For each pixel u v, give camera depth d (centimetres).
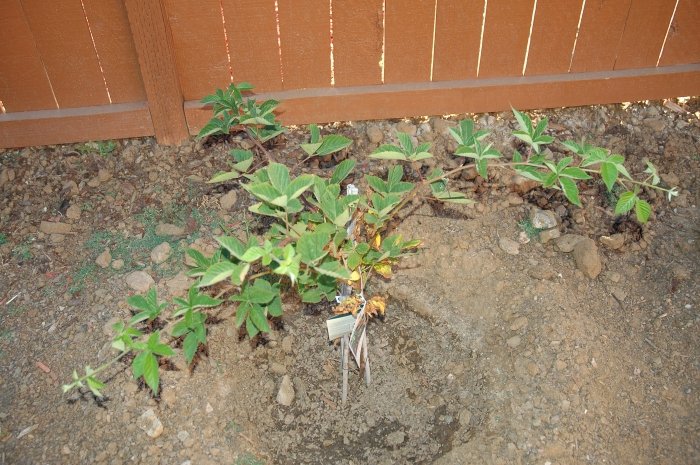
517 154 129
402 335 163
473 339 160
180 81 182
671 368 151
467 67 191
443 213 176
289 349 159
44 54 173
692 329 156
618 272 167
